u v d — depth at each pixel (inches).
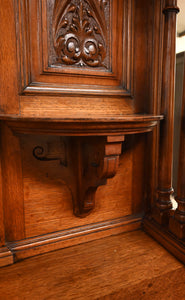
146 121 39.5
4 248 46.8
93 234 55.0
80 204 52.2
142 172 60.0
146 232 58.5
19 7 42.9
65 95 48.3
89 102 50.9
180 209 49.5
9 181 46.6
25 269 45.6
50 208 51.1
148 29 53.9
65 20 46.3
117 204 58.4
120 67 53.5
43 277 43.4
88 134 37.3
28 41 44.6
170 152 54.4
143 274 43.9
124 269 45.4
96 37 49.8
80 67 49.4
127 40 52.6
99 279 42.8
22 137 46.4
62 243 52.0
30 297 38.9
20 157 46.9
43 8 44.5
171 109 52.8
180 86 95.4
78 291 40.0
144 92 56.7
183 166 48.1
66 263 47.3
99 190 55.6
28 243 49.2
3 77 43.6
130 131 39.8
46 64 46.2
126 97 54.6
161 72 53.8
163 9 50.1
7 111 44.6
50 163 49.4
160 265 46.4
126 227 58.5
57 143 49.4
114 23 51.1
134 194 59.9
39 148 48.1
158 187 56.8
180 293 39.4
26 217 49.1
